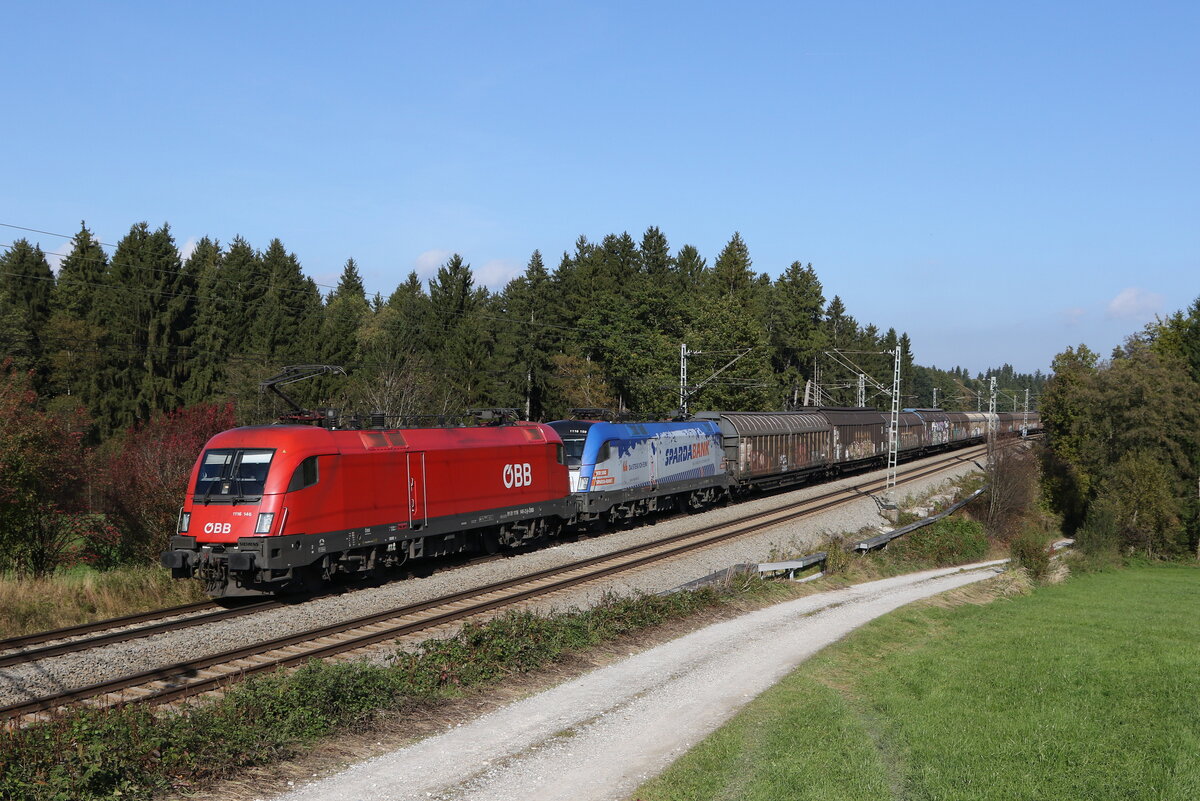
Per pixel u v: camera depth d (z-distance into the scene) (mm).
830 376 108438
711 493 38969
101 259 79500
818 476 51406
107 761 9148
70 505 27438
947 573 35125
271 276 90812
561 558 25828
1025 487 50938
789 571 27609
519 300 85750
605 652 16625
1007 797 10602
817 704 13906
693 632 19156
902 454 64562
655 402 68625
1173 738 13914
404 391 47844
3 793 8297
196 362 68312
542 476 27297
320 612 18234
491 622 15773
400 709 12258
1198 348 59562
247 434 19500
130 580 19344
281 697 11391
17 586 18016
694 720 12586
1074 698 16234
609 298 78438
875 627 21516
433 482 22859
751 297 94312
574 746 11211
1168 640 23578
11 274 65875
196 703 12234
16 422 24281
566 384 68812
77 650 14891
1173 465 51656
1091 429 53938
